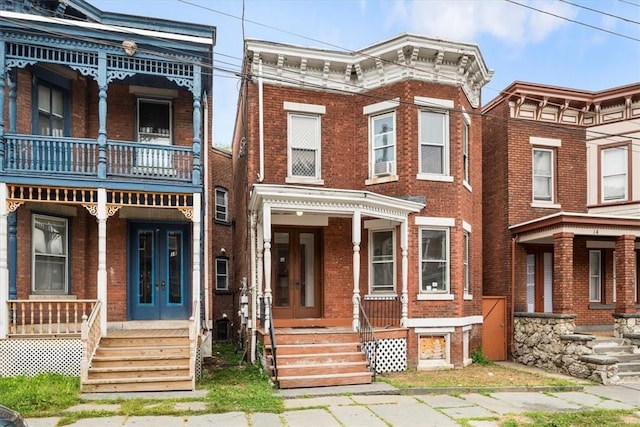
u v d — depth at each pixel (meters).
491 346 14.77
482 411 8.48
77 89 12.42
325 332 11.40
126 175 11.18
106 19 11.90
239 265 17.55
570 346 12.34
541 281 15.56
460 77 13.60
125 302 12.65
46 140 10.64
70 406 8.30
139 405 8.34
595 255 15.77
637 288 15.78
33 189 10.66
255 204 12.10
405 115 13.09
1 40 10.30
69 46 10.75
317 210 11.61
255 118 13.37
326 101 13.92
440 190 13.23
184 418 7.79
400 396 9.50
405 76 13.16
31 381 9.45
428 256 13.20
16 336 10.14
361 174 13.83
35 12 11.48
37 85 11.66
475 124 15.02
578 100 15.65
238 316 17.09
